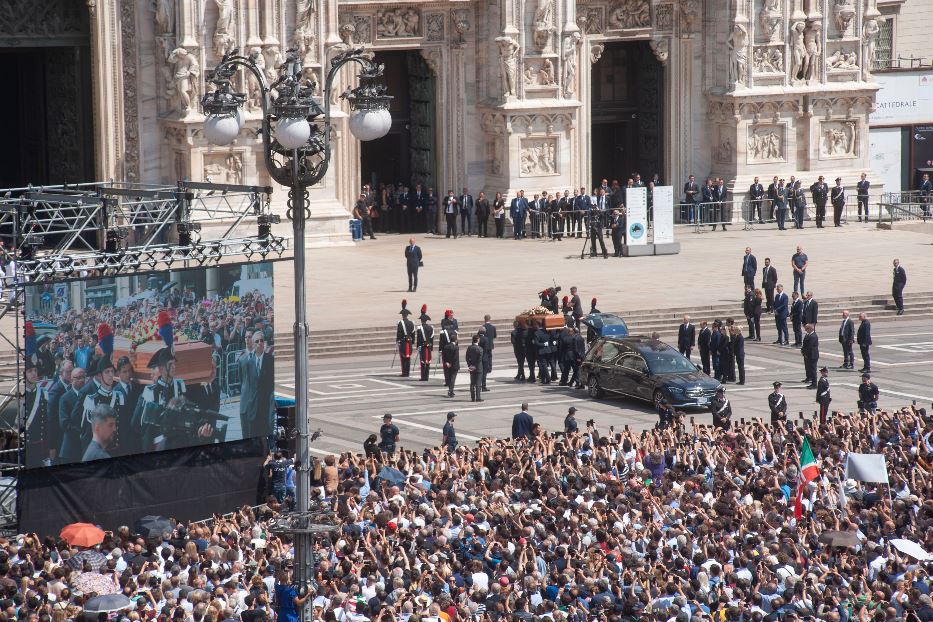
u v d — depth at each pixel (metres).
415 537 90.06
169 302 110.12
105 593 80.06
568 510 98.31
